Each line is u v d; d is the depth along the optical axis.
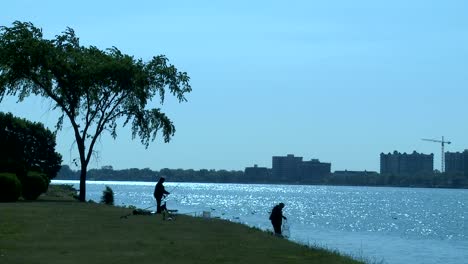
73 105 97.06
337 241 82.62
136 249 37.66
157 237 44.16
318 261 35.62
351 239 88.00
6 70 95.06
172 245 40.00
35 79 95.88
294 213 166.50
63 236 43.19
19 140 145.75
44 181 97.12
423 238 96.81
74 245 38.72
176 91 102.31
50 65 94.62
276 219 55.91
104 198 104.56
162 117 101.50
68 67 95.56
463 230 117.25
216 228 52.12
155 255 35.41
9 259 32.91
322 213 171.00
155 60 101.44
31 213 61.31
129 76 96.62
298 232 97.50
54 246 38.03
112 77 95.81
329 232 101.06
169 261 33.47
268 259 35.62
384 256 66.19
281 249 40.28
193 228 51.34
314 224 122.25
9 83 95.12
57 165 153.12
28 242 39.59
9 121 144.88
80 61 96.81
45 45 94.94
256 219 123.00
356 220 142.75
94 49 101.94
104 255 34.97
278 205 56.59
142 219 58.50
